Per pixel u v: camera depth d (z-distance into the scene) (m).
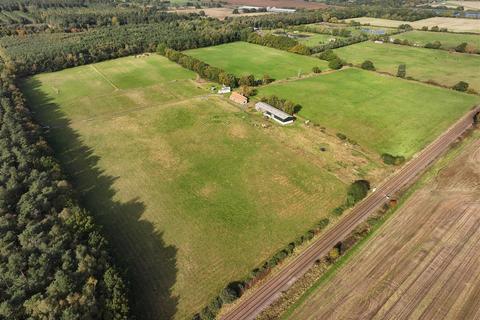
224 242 57.66
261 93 119.88
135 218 63.44
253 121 99.56
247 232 59.62
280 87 125.06
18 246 48.66
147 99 117.38
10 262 44.62
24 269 45.16
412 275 50.59
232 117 102.44
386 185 70.88
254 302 47.41
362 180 72.75
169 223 62.09
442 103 108.81
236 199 67.94
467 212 62.75
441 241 56.50
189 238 58.72
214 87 126.12
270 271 51.91
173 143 88.75
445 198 66.62
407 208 64.19
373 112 103.19
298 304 46.91
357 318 44.97
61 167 76.62
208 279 51.12
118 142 89.94
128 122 100.69
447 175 73.69
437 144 85.50
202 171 77.00
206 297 48.47
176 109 108.62
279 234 59.09
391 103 109.38
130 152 85.19
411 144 86.06
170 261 54.28
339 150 84.12
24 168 66.69
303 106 108.44
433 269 51.47
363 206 64.94
